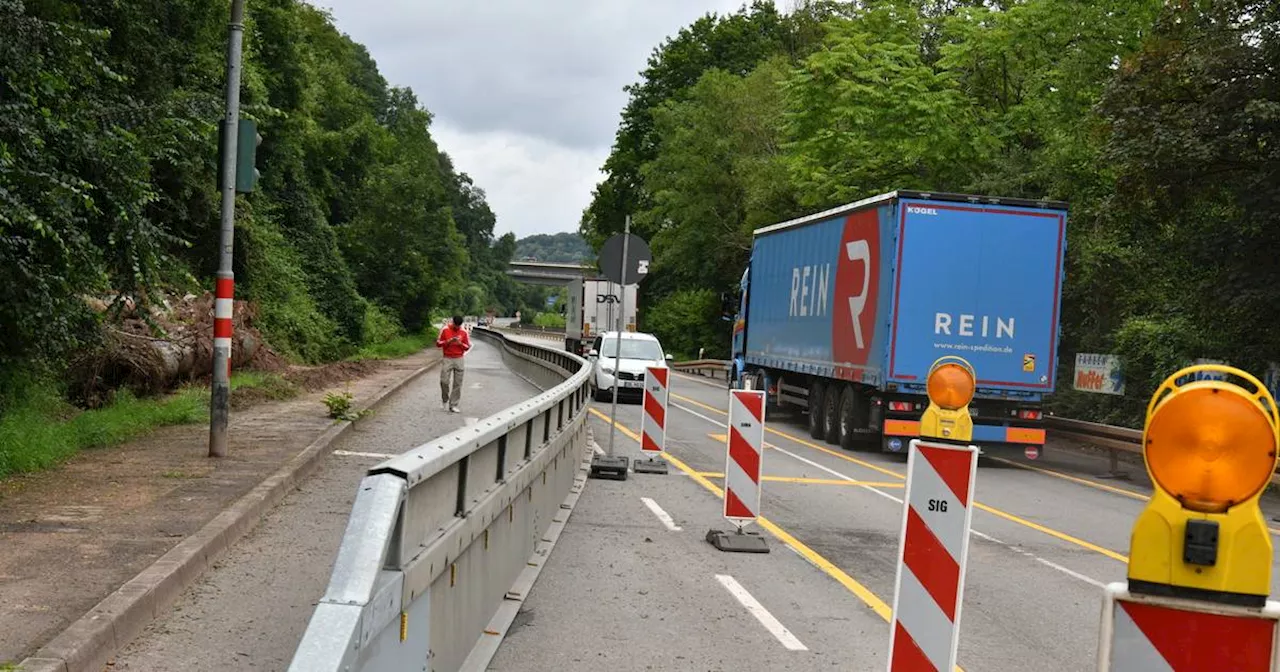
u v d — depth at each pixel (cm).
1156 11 2605
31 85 1240
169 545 823
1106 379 2356
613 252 1638
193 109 1572
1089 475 1936
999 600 895
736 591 874
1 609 643
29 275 1186
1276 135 1759
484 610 685
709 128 5669
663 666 665
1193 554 334
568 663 660
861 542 1128
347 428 1758
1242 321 1952
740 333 3122
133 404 1653
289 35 4150
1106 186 2642
